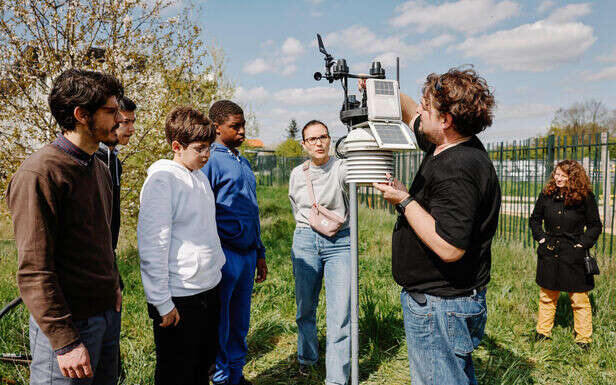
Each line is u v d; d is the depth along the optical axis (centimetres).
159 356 227
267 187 2398
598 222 361
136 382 294
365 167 196
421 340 193
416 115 249
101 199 182
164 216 208
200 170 259
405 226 197
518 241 755
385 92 198
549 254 372
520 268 585
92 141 171
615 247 755
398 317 409
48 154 160
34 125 566
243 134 290
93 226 175
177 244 219
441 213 175
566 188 367
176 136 221
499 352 358
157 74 640
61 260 167
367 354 354
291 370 336
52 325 155
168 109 612
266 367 341
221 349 281
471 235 179
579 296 363
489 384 312
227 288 278
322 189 299
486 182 178
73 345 160
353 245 212
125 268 564
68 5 567
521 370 331
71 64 570
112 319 192
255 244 296
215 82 848
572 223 364
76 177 166
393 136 190
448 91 181
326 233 292
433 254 187
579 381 315
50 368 166
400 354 352
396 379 321
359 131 199
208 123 228
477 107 179
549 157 740
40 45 559
